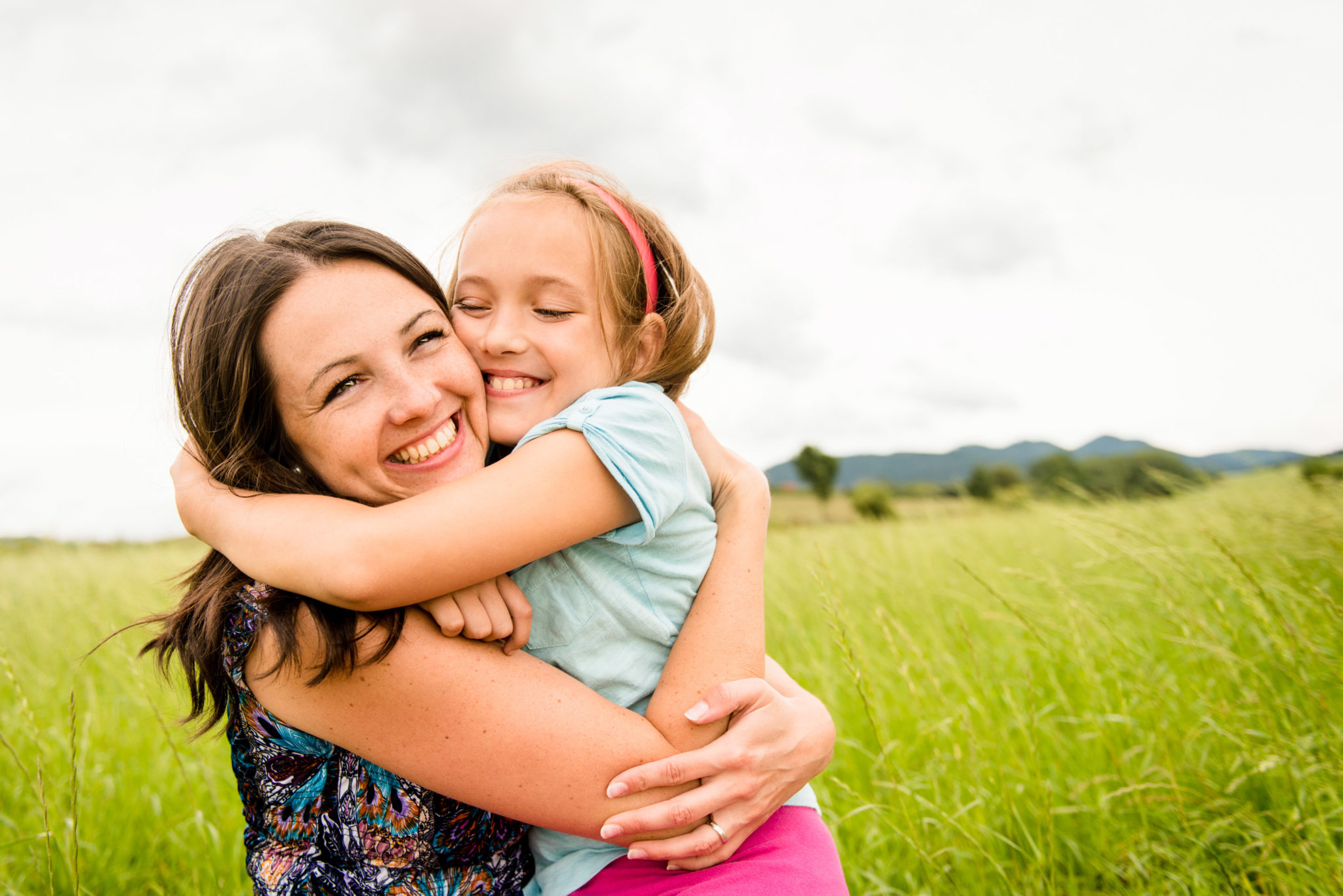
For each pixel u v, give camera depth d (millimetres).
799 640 4387
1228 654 2648
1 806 2859
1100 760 2707
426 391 1178
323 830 1169
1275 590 3035
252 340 1125
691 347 1676
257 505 1120
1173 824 2354
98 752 3225
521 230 1463
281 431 1191
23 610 5285
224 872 2535
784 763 1216
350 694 1055
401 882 1143
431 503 1062
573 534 1171
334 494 1229
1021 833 2385
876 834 2535
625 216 1574
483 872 1217
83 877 2459
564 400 1470
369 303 1158
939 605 4566
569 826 1128
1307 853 2025
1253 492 5031
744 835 1203
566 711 1114
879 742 2203
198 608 1151
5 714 3373
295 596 1049
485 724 1067
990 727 2691
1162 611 3410
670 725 1200
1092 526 3477
